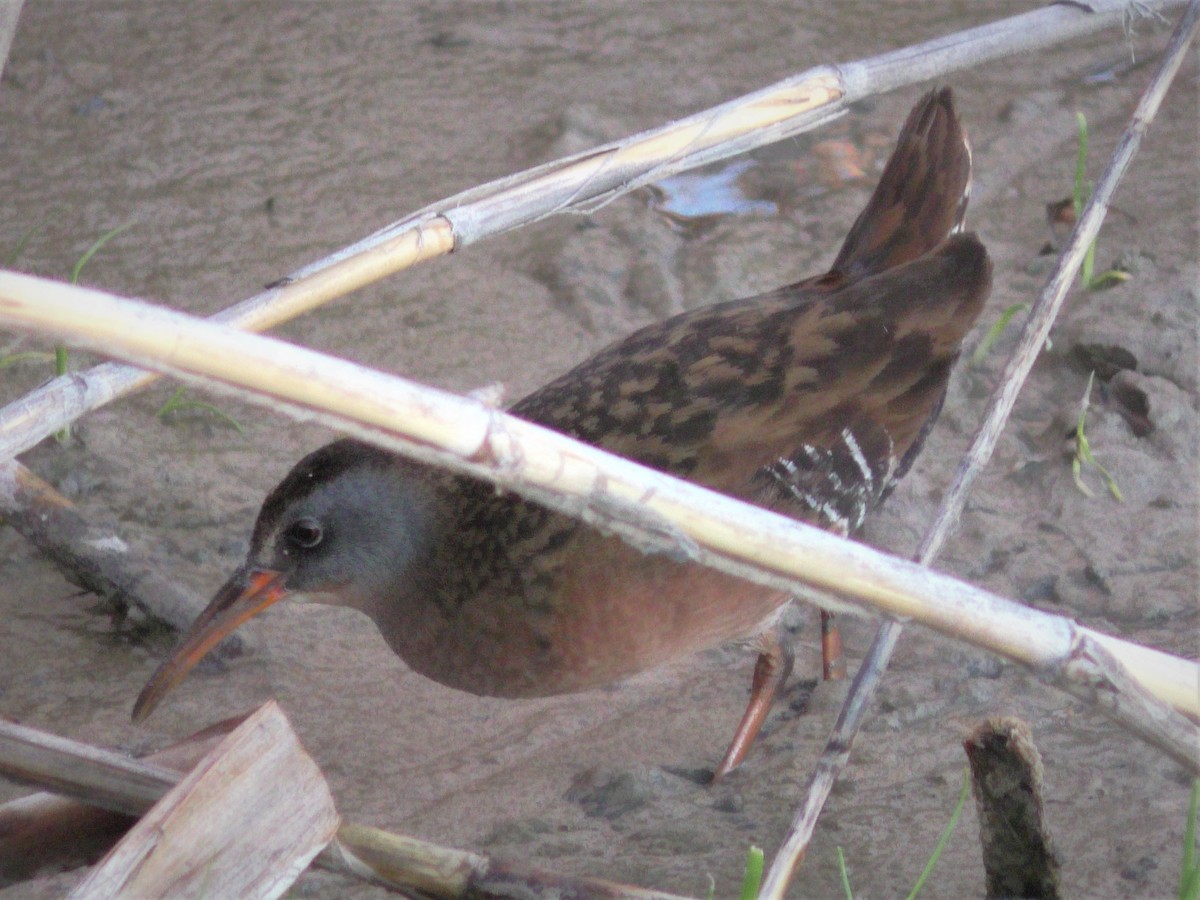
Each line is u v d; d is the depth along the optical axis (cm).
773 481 395
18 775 296
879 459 408
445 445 225
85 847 307
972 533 463
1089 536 461
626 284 575
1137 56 686
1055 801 370
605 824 383
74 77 678
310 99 670
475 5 737
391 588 410
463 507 394
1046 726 399
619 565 374
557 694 409
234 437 516
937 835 367
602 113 654
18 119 653
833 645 424
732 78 676
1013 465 491
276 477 501
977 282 418
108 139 644
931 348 413
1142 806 365
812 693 426
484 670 406
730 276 571
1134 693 250
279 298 366
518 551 383
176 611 440
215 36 709
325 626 461
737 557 240
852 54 688
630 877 362
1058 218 592
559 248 593
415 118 659
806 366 404
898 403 410
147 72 683
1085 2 446
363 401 220
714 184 626
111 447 505
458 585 396
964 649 427
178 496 488
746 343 409
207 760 278
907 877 354
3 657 437
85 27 709
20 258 582
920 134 454
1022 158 630
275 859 281
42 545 452
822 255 582
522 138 645
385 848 304
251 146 642
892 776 388
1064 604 441
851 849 365
